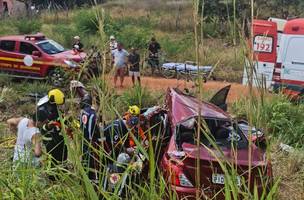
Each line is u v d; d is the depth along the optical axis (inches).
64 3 1578.5
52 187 118.6
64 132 121.6
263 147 232.4
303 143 390.3
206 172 226.4
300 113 428.1
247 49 107.9
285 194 227.8
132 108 216.7
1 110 529.0
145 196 120.9
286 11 974.4
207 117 263.3
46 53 738.8
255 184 117.5
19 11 1610.5
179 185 227.6
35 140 159.8
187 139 252.4
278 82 643.5
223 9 941.2
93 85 123.9
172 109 278.8
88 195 112.3
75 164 117.8
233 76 805.9
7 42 764.0
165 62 903.7
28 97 573.9
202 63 115.3
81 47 765.9
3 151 183.8
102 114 122.6
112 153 131.7
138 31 1161.4
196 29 109.9
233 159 122.4
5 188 121.8
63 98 222.5
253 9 106.5
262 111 113.6
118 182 119.5
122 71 605.0
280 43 645.9
